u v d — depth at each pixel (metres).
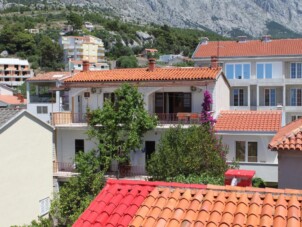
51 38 170.38
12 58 141.88
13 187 21.41
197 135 20.61
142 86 28.92
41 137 23.67
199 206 8.09
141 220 7.88
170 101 29.97
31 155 22.81
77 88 30.77
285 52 51.47
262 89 53.50
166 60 122.38
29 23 190.12
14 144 21.47
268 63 51.91
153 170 20.42
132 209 8.29
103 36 179.62
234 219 7.61
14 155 21.48
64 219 21.23
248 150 26.78
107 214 8.37
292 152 12.23
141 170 27.61
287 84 51.50
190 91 29.23
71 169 29.22
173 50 167.12
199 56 54.44
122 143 26.41
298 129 12.80
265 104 53.47
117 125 26.33
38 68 142.62
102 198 8.96
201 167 20.03
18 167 21.78
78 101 31.23
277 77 51.66
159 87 28.69
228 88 33.75
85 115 30.48
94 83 30.27
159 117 29.52
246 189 8.49
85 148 29.23
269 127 26.27
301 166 12.20
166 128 26.80
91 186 21.47
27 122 22.42
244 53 53.00
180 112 29.73
